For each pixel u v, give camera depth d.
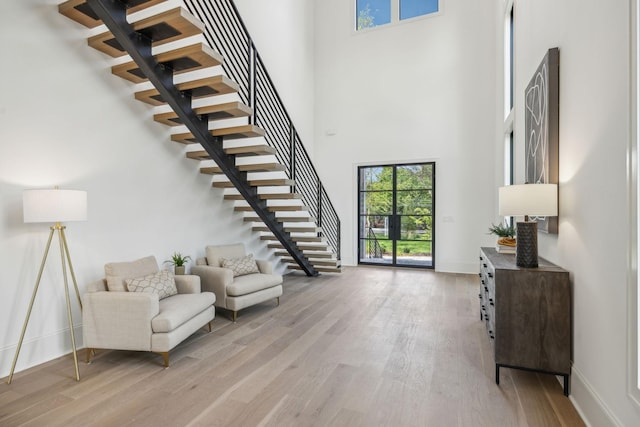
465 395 2.30
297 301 4.64
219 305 3.92
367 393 2.33
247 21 5.64
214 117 3.65
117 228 3.50
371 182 7.22
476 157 6.30
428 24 6.65
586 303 2.10
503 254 3.32
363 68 7.20
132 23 2.72
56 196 2.49
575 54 2.32
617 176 1.76
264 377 2.55
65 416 2.07
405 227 6.94
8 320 2.64
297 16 7.10
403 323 3.73
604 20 1.90
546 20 3.00
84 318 2.82
